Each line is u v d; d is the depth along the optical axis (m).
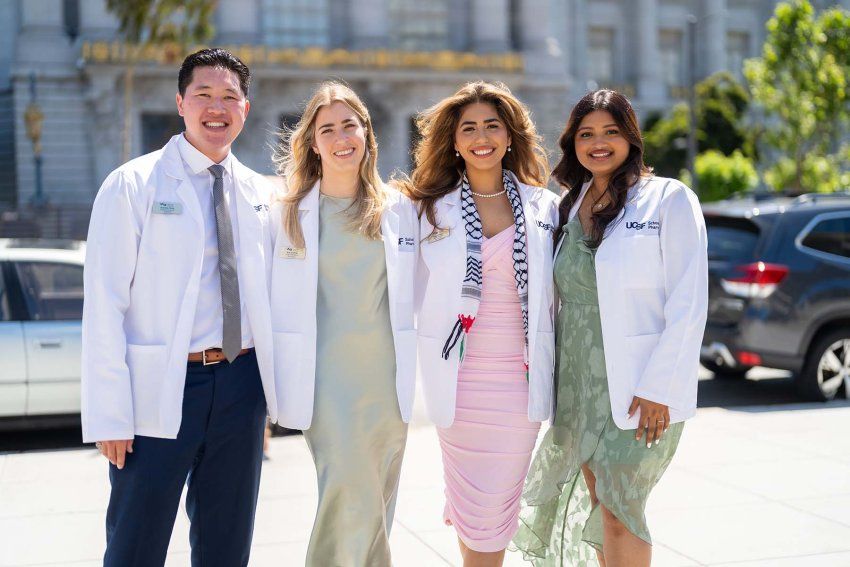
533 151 4.23
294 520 5.60
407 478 6.50
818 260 9.13
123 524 3.49
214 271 3.62
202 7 26.72
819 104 27.70
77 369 8.01
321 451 3.82
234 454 3.64
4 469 6.92
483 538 3.95
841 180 28.75
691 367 3.69
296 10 41.56
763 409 8.85
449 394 3.92
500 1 43.44
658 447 3.75
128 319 3.54
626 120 3.90
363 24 41.75
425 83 39.97
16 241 9.05
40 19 37.53
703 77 54.84
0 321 7.95
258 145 37.53
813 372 9.20
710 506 5.78
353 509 3.80
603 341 3.77
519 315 3.96
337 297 3.80
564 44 51.03
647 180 3.90
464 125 4.02
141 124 37.00
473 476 3.97
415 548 5.11
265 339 3.68
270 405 3.71
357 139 3.80
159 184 3.58
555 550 4.27
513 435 3.95
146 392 3.49
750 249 9.23
